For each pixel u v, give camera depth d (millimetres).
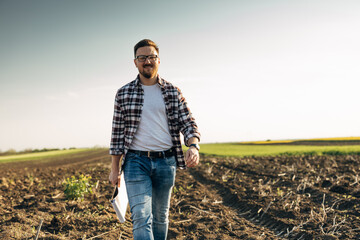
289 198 5660
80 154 27000
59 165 16359
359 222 4277
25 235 4004
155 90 2949
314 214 4758
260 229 4512
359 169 8180
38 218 4738
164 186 2941
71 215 4848
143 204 2691
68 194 5840
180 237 4207
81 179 6117
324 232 4117
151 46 2869
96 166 11406
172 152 2959
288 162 10602
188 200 5953
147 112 2861
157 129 2875
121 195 3010
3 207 5438
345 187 5859
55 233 4227
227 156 14359
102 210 5156
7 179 9016
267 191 6301
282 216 4824
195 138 2916
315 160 10820
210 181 7883
